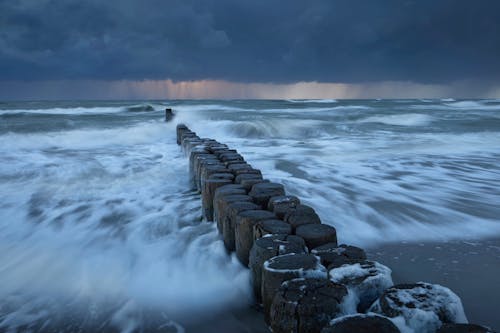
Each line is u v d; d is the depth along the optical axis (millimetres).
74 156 11055
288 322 2178
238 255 3729
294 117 23797
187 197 6730
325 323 2125
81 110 31234
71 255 4277
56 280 3699
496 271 3705
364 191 6816
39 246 4543
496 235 4660
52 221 5449
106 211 5898
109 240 4730
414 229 4895
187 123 18062
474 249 4242
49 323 3012
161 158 10680
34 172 8734
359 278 2393
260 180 4918
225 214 4133
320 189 6973
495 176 7969
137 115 25719
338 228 4961
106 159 10484
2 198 6582
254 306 3170
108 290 3512
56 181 7898
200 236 4711
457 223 5102
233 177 5398
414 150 11562
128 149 12656
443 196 6426
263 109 33531
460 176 7988
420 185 7227
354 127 18562
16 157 10828
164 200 6535
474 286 3432
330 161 9922
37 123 18812
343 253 2816
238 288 3473
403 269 3777
